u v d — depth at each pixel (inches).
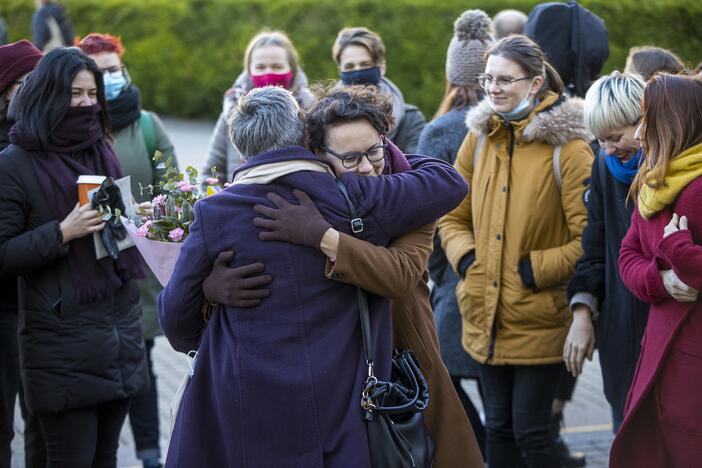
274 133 113.5
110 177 153.3
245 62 227.5
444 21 597.3
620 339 152.1
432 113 598.2
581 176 165.0
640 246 137.9
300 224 110.3
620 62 570.6
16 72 163.9
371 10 609.0
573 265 165.0
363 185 114.1
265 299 111.8
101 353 151.3
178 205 138.3
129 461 217.5
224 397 112.3
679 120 126.6
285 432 110.6
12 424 172.1
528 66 165.0
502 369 173.8
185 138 628.7
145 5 719.7
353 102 114.8
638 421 135.7
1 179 147.1
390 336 117.6
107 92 204.5
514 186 169.0
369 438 111.5
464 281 175.8
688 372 128.6
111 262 151.6
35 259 145.2
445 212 119.2
